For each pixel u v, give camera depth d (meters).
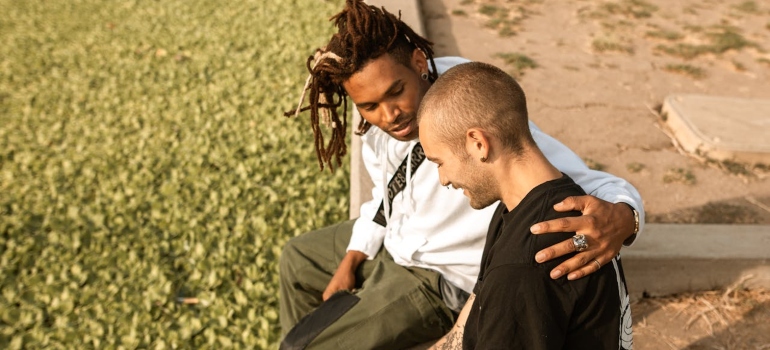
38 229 5.15
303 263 3.16
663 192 4.19
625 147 4.79
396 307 2.66
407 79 2.35
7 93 7.95
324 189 4.96
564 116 5.29
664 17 7.45
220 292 4.09
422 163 2.60
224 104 6.82
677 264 3.28
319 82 2.49
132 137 6.46
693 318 3.18
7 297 4.27
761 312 3.19
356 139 4.66
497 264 1.67
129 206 5.14
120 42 9.20
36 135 6.86
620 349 1.77
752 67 6.17
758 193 4.12
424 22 7.17
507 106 1.71
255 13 9.76
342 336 2.65
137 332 3.80
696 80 5.93
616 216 1.75
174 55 8.47
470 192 1.84
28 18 10.69
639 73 6.07
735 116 4.82
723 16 7.46
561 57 6.47
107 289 4.23
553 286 1.62
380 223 3.00
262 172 5.38
